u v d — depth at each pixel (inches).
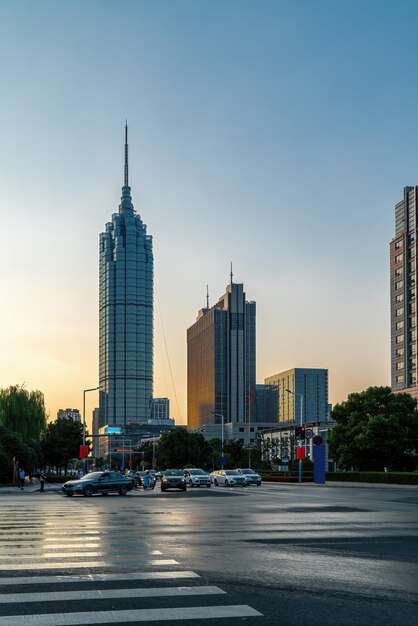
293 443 5054.1
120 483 1745.8
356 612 341.1
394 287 6166.3
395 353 6082.7
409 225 6013.8
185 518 911.0
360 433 2847.0
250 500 1414.9
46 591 386.9
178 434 5265.8
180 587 401.1
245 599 369.4
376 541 636.7
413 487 2181.3
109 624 314.3
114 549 566.9
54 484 3046.3
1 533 701.3
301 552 553.9
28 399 3179.1
